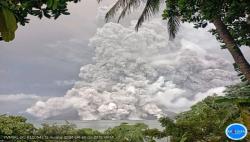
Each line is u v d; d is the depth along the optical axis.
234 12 11.17
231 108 7.18
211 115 9.98
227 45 14.10
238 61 14.09
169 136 10.48
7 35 1.84
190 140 9.88
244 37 13.62
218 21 14.09
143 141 14.78
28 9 3.96
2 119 15.66
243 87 10.77
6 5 1.85
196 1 10.65
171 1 12.70
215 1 10.42
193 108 13.91
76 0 4.54
